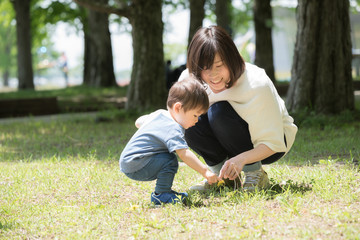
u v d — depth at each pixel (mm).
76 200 3584
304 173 4020
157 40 10820
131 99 10945
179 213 3057
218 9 17016
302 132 6984
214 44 3230
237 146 3488
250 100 3365
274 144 3332
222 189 3727
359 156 4746
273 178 3932
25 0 24578
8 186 4023
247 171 3566
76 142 6906
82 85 23016
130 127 8461
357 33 26141
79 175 4375
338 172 3943
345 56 8320
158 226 2791
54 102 13125
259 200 3230
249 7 25625
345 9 8320
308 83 8336
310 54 8312
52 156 5609
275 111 3375
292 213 2885
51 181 4168
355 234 2426
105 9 10477
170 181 3354
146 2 10719
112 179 4211
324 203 3109
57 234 2805
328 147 5457
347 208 2912
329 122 7629
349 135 6453
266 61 16703
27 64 24797
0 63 55969
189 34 15008
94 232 2762
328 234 2479
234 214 2926
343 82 8297
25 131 8547
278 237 2479
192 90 3152
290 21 28375
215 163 3740
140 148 3277
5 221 3021
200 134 3588
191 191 3668
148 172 3338
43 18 25875
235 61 3279
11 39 53094
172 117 3295
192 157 3180
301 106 8359
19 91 21844
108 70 21969
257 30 16703
